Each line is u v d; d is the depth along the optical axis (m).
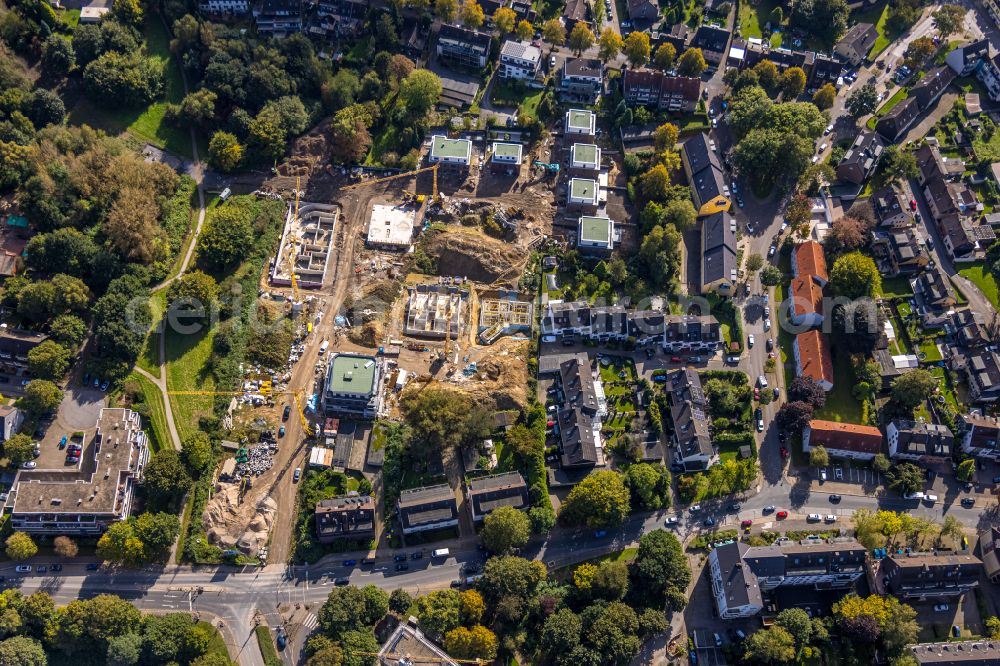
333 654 196.25
